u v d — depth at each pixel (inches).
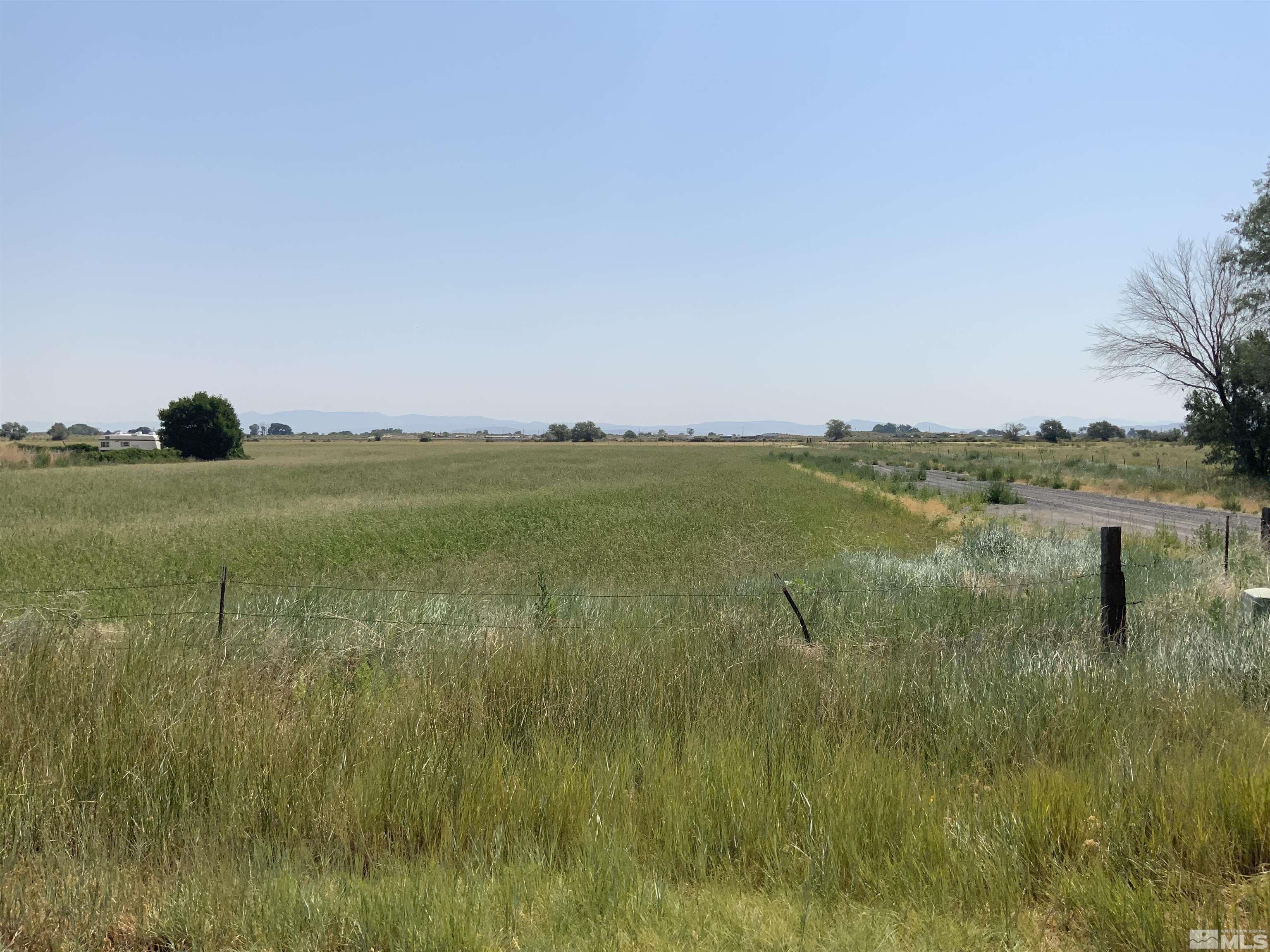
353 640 295.0
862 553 647.8
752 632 289.7
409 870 157.9
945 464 2763.3
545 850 171.6
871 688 242.2
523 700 237.0
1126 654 271.9
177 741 198.7
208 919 142.4
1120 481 1672.0
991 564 549.6
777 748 207.8
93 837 168.9
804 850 165.5
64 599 434.3
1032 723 222.2
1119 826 166.1
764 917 143.4
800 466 3063.5
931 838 164.2
